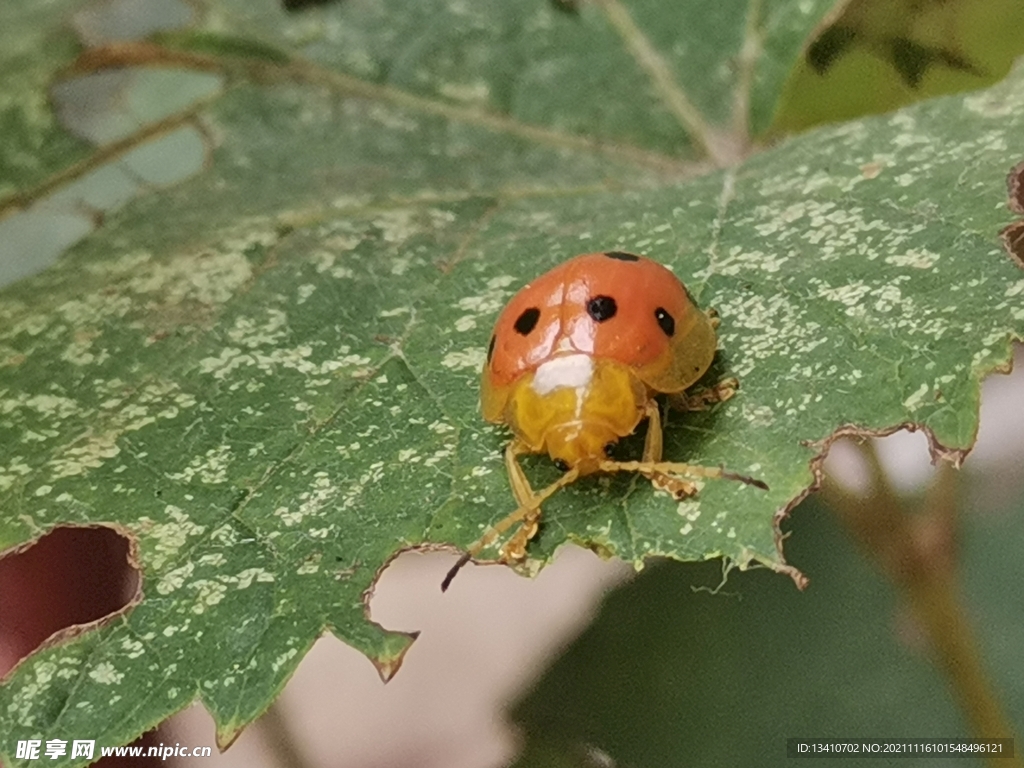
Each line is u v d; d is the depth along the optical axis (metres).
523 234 0.08
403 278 0.07
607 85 0.08
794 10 0.08
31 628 0.08
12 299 0.08
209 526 0.06
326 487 0.06
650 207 0.08
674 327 0.06
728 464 0.06
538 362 0.06
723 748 0.08
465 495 0.06
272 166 0.08
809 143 0.08
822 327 0.06
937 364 0.06
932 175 0.07
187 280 0.08
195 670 0.06
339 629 0.06
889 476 0.08
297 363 0.07
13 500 0.07
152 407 0.07
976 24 0.08
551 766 0.08
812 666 0.08
